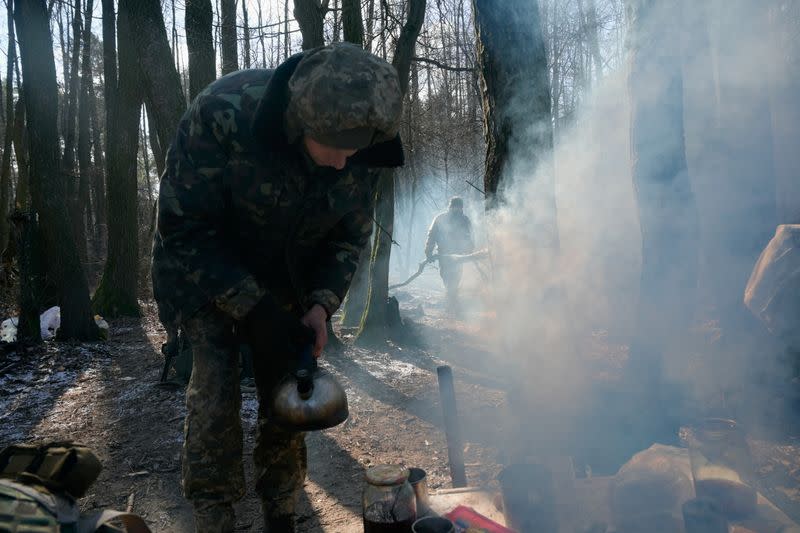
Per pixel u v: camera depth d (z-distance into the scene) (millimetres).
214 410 2258
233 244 2330
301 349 2121
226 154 2150
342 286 2451
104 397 6051
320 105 1887
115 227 11391
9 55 17531
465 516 2377
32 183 8641
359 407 5469
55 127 8695
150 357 7824
